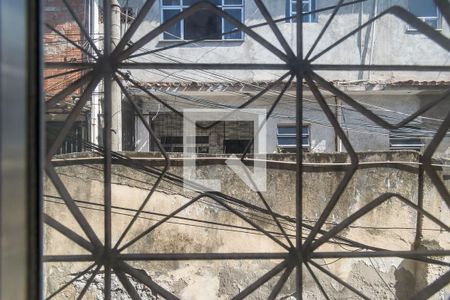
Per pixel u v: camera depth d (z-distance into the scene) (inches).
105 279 169.6
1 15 36.0
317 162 359.9
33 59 42.5
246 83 454.3
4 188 36.1
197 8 168.2
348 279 359.3
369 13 509.0
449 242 352.5
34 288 42.6
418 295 159.6
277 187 351.6
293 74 171.0
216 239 350.6
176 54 494.0
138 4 492.4
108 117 168.9
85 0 413.4
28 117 41.0
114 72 171.6
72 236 164.6
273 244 351.3
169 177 341.4
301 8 168.9
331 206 173.3
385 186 352.2
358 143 500.1
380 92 502.0
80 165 338.0
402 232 351.9
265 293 352.5
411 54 513.0
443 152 436.8
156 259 173.2
